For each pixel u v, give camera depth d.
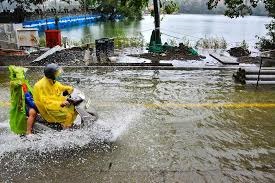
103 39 14.19
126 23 56.97
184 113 7.09
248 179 4.49
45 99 5.38
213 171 4.69
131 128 6.23
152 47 15.74
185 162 4.94
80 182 4.38
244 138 5.85
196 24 54.47
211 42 18.55
